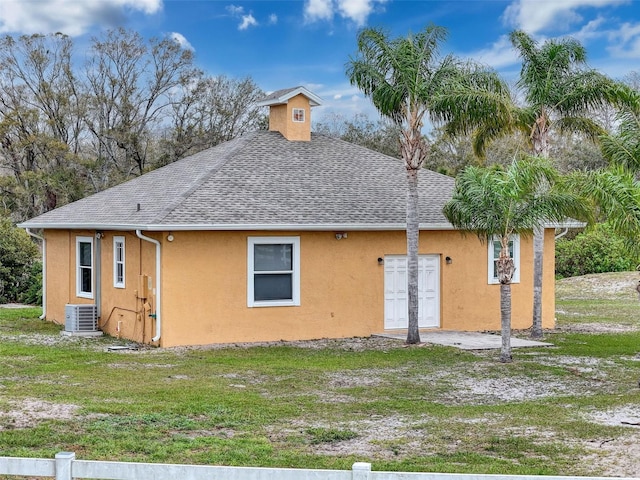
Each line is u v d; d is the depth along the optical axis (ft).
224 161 73.20
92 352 59.31
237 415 38.06
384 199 73.10
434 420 37.58
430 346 63.26
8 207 159.74
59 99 163.02
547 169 52.85
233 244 65.05
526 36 69.46
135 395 42.80
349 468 28.99
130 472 20.65
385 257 71.20
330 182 73.92
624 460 30.32
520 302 76.38
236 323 65.21
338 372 51.49
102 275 72.43
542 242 69.36
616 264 129.59
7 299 101.45
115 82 167.12
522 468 29.07
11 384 45.85
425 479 19.70
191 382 47.24
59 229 79.25
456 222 56.90
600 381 48.60
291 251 67.46
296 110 80.43
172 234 62.54
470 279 74.23
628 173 48.73
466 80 62.69
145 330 64.85
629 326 79.20
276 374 50.55
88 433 33.91
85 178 164.45
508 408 40.40
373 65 63.82
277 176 72.59
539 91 69.05
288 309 67.15
